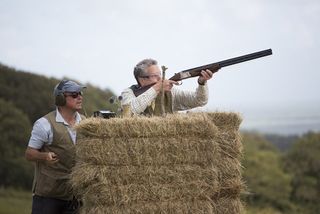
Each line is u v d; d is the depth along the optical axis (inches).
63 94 348.5
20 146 1763.0
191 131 304.2
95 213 298.2
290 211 1662.2
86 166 299.9
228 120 336.8
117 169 298.5
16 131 1765.5
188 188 304.2
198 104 367.6
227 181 334.6
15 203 1483.8
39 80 1985.7
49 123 347.3
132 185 298.5
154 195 299.9
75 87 348.2
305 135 2021.4
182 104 374.3
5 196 1553.9
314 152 1878.7
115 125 298.5
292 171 1835.6
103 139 298.7
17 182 1708.9
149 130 299.7
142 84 356.8
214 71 348.8
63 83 351.3
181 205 302.8
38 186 350.9
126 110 335.0
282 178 1718.8
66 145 348.5
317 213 1705.2
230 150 335.6
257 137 2319.1
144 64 354.9
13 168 1705.2
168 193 301.7
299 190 1755.7
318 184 1782.7
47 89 1957.4
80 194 314.3
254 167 1749.5
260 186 1678.2
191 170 304.5
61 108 354.0
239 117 338.6
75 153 333.7
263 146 2198.6
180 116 306.8
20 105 1862.7
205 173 307.1
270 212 1534.2
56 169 347.9
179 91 372.8
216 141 321.1
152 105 353.7
